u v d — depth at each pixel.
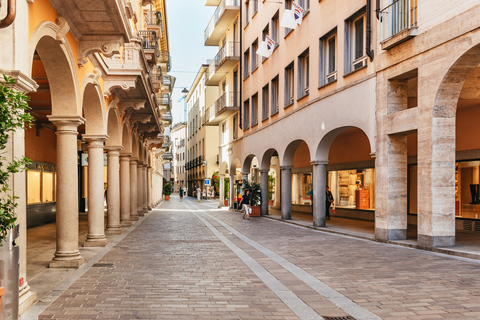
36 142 18.50
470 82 12.54
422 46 10.93
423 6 10.95
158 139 30.31
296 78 19.59
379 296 6.23
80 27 8.77
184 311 5.59
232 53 31.27
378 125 12.75
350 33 15.16
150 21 28.17
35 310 5.58
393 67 12.11
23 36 5.64
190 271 8.26
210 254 10.42
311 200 25.80
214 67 33.97
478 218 14.47
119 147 15.23
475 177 14.63
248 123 28.84
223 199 35.66
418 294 6.30
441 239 10.49
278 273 8.04
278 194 30.19
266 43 21.88
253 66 27.38
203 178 59.00
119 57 12.48
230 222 20.42
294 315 5.41
